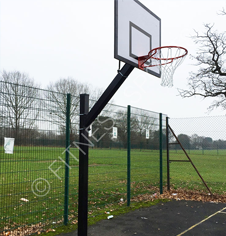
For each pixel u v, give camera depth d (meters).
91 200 5.98
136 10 4.59
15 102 3.68
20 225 4.04
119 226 4.44
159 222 4.68
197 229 4.33
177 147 14.27
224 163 16.17
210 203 6.09
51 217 4.58
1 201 4.28
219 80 16.84
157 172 7.23
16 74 15.23
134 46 4.39
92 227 4.37
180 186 8.10
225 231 4.25
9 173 3.55
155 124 7.37
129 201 5.84
